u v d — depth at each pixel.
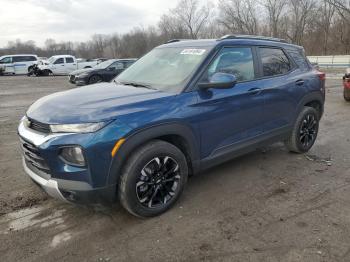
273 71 4.38
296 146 4.88
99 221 3.19
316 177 4.17
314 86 4.93
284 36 43.66
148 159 3.02
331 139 5.82
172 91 3.34
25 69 29.94
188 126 3.28
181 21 57.50
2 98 12.22
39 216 3.30
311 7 40.66
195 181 4.06
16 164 4.74
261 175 4.24
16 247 2.81
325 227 3.04
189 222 3.16
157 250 2.76
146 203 3.13
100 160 2.74
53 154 2.72
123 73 4.34
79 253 2.74
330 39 39.88
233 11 46.75
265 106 4.13
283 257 2.64
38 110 3.10
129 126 2.85
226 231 3.00
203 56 3.60
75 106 2.96
